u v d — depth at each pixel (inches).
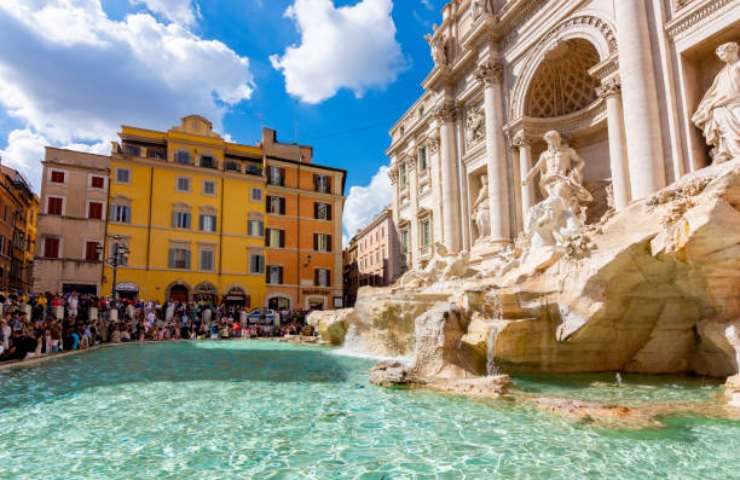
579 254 516.4
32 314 989.2
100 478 233.3
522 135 1111.0
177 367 636.7
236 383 496.4
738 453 259.1
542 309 514.6
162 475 236.8
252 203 2007.9
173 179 1884.8
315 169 2194.9
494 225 1133.1
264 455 265.3
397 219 1993.1
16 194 2100.1
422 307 693.9
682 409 346.0
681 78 746.8
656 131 754.2
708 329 444.8
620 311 505.4
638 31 782.5
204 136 1996.8
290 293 2049.7
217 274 1899.6
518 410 355.9
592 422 317.4
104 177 1804.9
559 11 1017.5
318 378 524.4
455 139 1419.8
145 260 1793.8
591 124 1050.7
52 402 407.5
